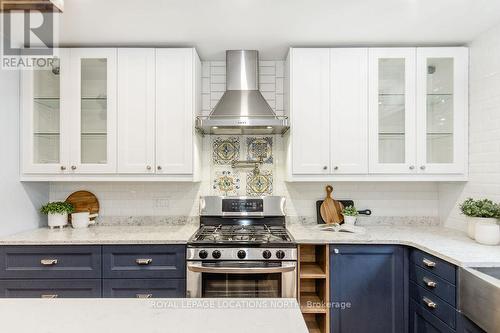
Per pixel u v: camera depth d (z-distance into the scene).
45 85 2.49
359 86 2.46
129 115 2.45
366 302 2.19
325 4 1.92
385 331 2.18
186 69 2.46
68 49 2.43
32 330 0.87
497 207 2.04
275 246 2.12
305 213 2.81
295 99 2.47
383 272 2.19
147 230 2.52
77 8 1.93
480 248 1.92
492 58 2.20
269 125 2.32
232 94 2.58
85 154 2.48
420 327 2.05
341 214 2.74
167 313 0.99
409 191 2.80
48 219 2.60
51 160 2.47
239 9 1.97
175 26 2.20
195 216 2.80
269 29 2.25
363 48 2.47
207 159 2.82
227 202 2.72
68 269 2.14
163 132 2.45
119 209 2.79
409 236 2.30
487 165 2.23
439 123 2.49
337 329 2.18
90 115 2.49
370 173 2.45
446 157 2.47
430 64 2.49
